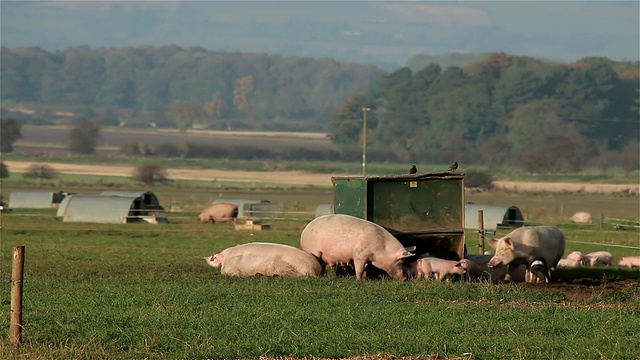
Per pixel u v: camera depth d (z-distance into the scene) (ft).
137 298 53.26
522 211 201.77
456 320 47.29
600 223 157.48
